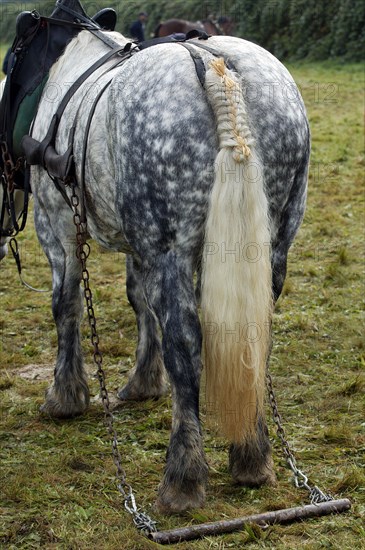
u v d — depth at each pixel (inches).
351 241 475.2
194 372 191.9
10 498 218.4
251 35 1491.1
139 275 279.9
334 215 518.9
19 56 266.2
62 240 261.1
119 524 202.5
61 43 261.3
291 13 1478.8
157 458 241.1
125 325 367.2
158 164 188.2
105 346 336.8
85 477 228.4
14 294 409.4
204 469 199.9
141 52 205.6
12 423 269.7
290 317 357.4
